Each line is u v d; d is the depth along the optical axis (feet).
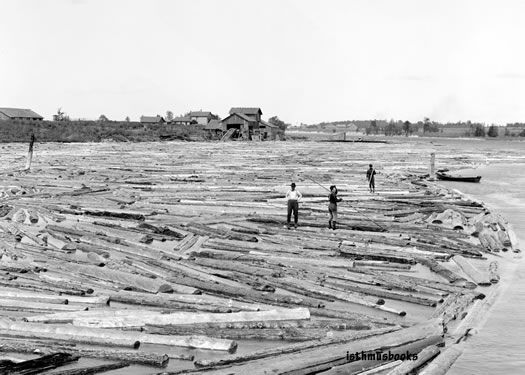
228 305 43.60
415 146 407.23
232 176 156.87
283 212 94.38
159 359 32.96
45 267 55.01
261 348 36.17
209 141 381.19
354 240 71.41
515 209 108.78
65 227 76.07
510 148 450.71
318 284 51.39
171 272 54.39
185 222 83.61
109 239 67.82
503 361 35.32
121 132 362.94
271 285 50.52
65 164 182.50
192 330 38.09
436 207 100.37
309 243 68.85
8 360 32.63
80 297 44.96
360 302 46.62
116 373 32.24
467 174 191.72
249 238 71.97
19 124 327.88
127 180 141.59
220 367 31.78
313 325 39.55
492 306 47.57
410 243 70.64
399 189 131.44
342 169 187.73
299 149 312.50
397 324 40.57
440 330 38.88
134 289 48.57
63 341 35.99
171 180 144.36
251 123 426.51
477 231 80.69
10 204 96.37
